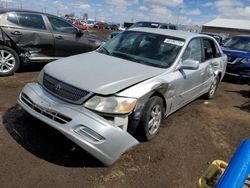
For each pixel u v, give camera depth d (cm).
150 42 457
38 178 279
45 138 357
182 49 443
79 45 771
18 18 651
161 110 387
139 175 307
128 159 335
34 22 678
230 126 494
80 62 387
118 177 298
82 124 292
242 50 935
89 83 316
